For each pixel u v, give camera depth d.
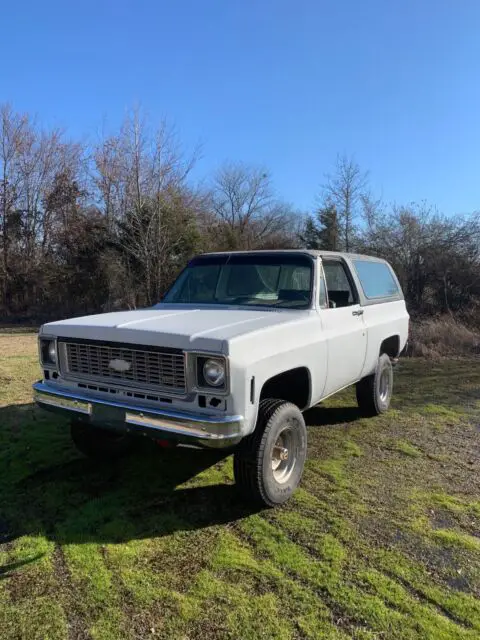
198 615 2.69
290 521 3.69
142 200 21.66
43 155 26.34
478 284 15.56
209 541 3.41
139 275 21.98
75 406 3.86
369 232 19.14
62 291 24.59
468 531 3.58
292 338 4.01
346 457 5.00
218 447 3.27
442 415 6.51
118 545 3.35
